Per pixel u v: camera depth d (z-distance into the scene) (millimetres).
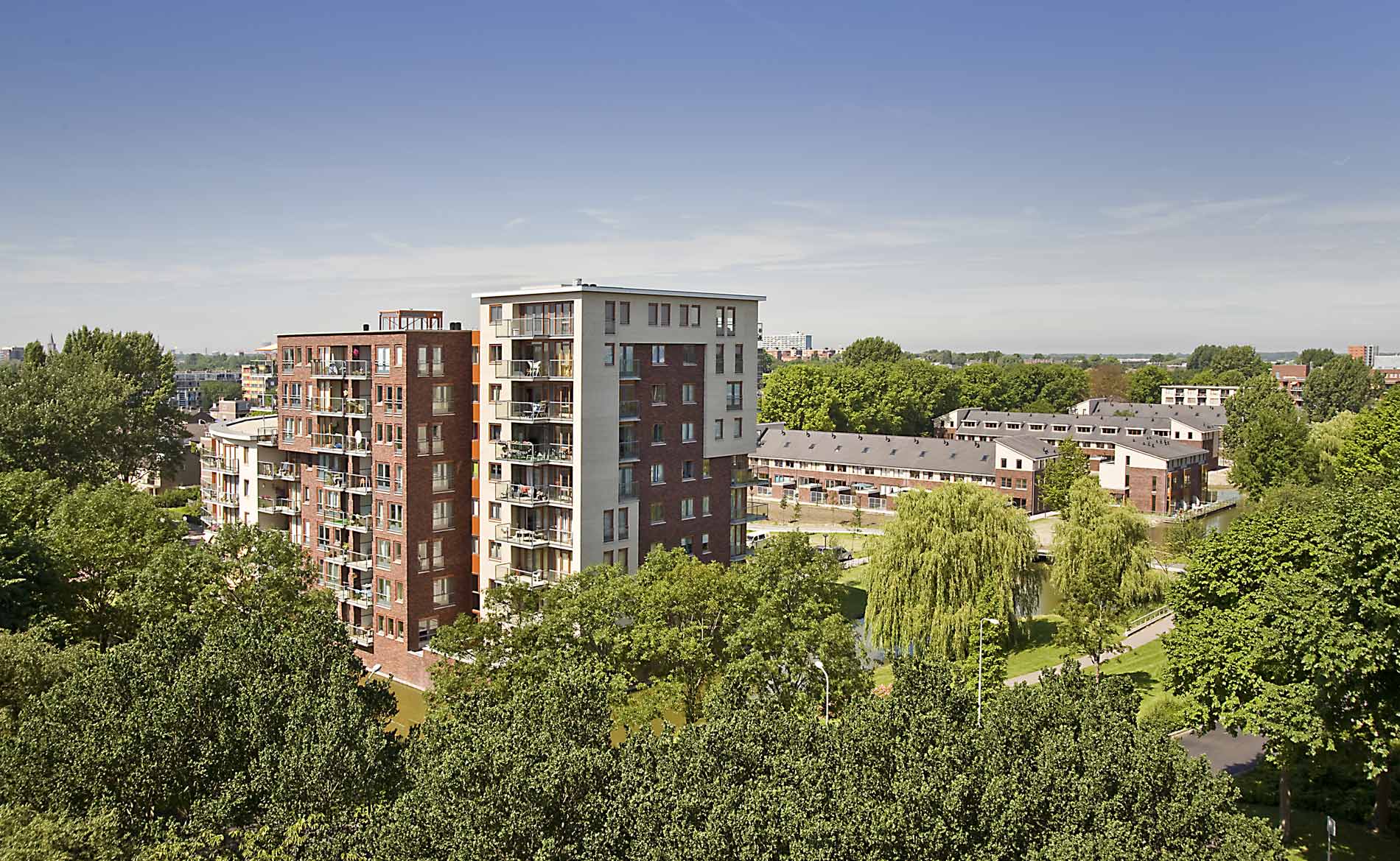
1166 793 31766
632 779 32625
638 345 75688
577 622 51781
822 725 38281
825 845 29031
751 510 147250
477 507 77375
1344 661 36094
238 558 61281
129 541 62406
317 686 38406
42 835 28562
